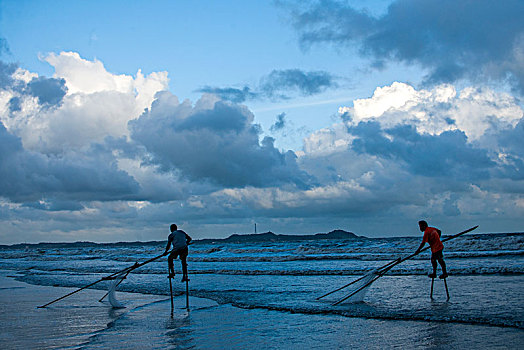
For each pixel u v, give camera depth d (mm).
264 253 45156
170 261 11469
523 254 24812
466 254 25719
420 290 12203
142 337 7688
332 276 17328
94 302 12766
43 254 60344
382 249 37062
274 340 7105
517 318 7762
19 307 11953
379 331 7414
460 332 7000
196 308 11031
